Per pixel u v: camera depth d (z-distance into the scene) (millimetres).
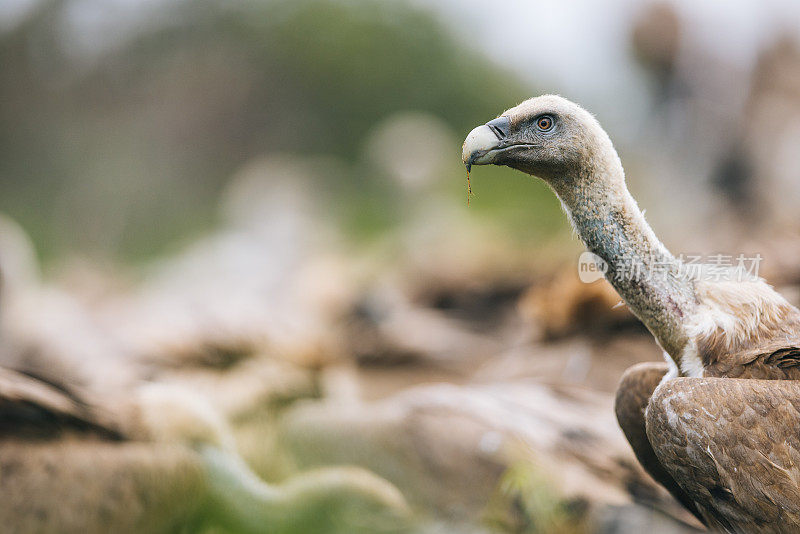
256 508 6715
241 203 30297
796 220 11008
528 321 10102
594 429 7516
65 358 10664
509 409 7750
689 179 14406
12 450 5895
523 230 17547
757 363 5379
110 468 5965
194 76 38938
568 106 5816
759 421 5074
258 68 38688
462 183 29266
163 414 6609
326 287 16203
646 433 5789
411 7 38938
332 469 7980
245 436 8555
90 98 38156
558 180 5883
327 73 38125
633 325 8797
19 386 6051
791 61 13867
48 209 33500
